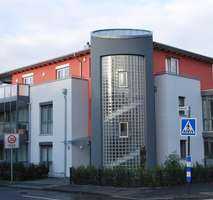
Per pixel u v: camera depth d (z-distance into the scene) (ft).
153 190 75.87
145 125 102.42
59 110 114.01
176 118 110.73
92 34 105.40
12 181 98.94
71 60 127.24
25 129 122.93
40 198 67.92
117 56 102.58
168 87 109.60
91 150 103.86
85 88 114.83
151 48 104.94
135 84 102.58
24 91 123.54
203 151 117.91
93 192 75.10
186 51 127.34
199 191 72.79
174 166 85.92
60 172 111.45
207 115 118.83
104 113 102.58
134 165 100.37
